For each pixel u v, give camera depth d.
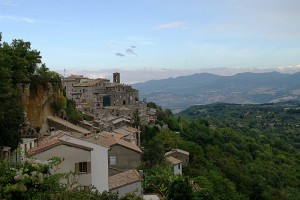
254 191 102.12
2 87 55.06
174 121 150.00
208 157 112.06
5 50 75.19
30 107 83.44
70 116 105.94
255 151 151.88
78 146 40.09
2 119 50.09
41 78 90.56
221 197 80.94
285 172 135.38
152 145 77.31
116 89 165.62
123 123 121.19
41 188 22.91
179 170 80.50
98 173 43.59
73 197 23.95
